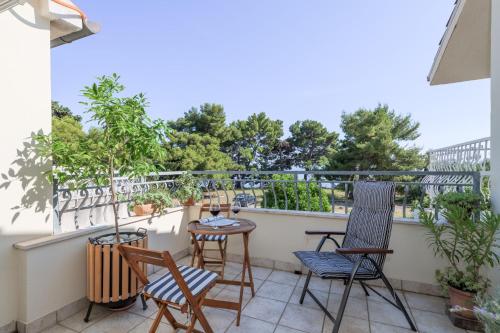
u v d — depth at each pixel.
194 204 3.79
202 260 2.75
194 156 15.48
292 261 3.21
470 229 2.12
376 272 2.12
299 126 21.80
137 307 2.40
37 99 2.21
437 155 6.91
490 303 1.69
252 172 3.51
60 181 2.18
